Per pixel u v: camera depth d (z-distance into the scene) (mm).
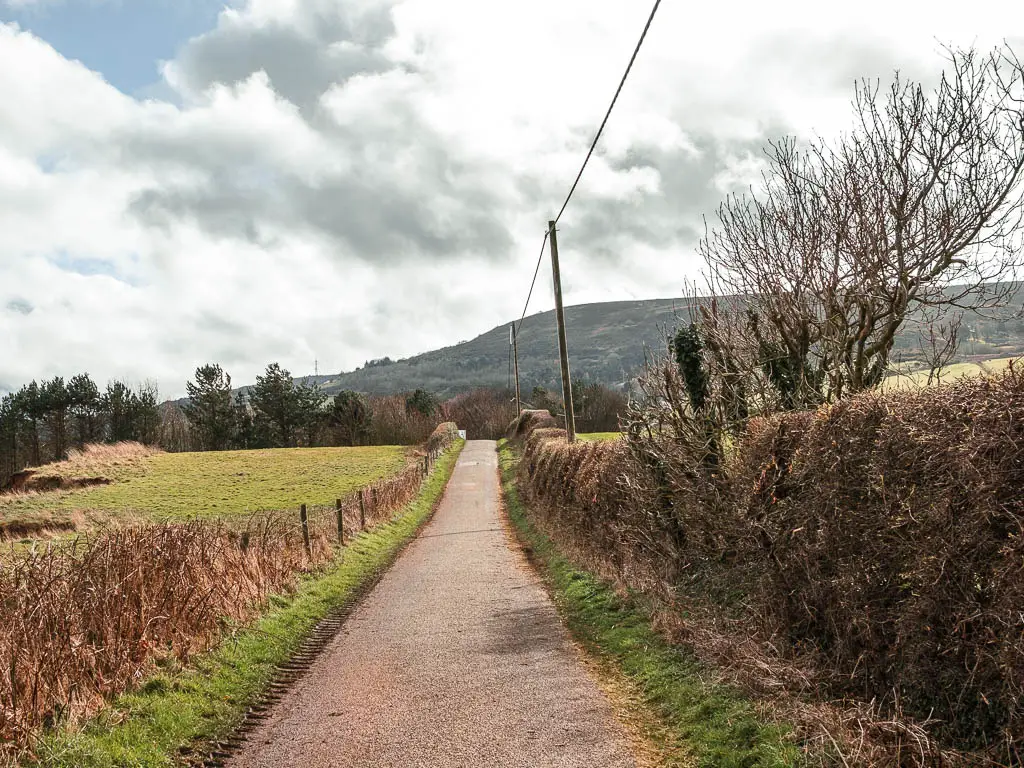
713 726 6008
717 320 10422
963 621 4641
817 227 9484
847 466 6102
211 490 42781
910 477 5277
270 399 95062
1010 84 7844
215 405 94000
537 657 8914
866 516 5773
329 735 6855
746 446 8656
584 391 90438
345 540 19547
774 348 10445
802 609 6855
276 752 6547
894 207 8664
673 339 10711
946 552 4836
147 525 10570
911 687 5270
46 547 8336
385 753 6316
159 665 8258
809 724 5395
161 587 9148
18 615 6969
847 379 9594
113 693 7324
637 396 11430
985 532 4652
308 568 15242
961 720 4789
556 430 38656
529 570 15969
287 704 7871
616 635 9133
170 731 6883
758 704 6035
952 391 5184
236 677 8570
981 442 4648
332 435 94875
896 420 5512
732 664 6910
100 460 55219
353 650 10008
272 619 11117
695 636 7887
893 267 8867
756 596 7664
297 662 9586
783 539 7074
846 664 6000
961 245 8445
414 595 13898
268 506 35344
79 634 7535
